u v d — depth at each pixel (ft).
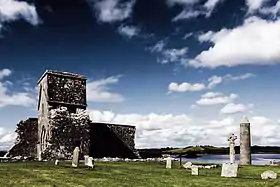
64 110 148.36
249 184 67.00
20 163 115.03
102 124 178.09
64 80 160.35
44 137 156.15
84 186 63.10
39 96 170.30
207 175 82.84
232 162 91.76
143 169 97.14
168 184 66.33
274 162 147.84
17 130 165.89
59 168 93.76
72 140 146.92
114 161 137.90
